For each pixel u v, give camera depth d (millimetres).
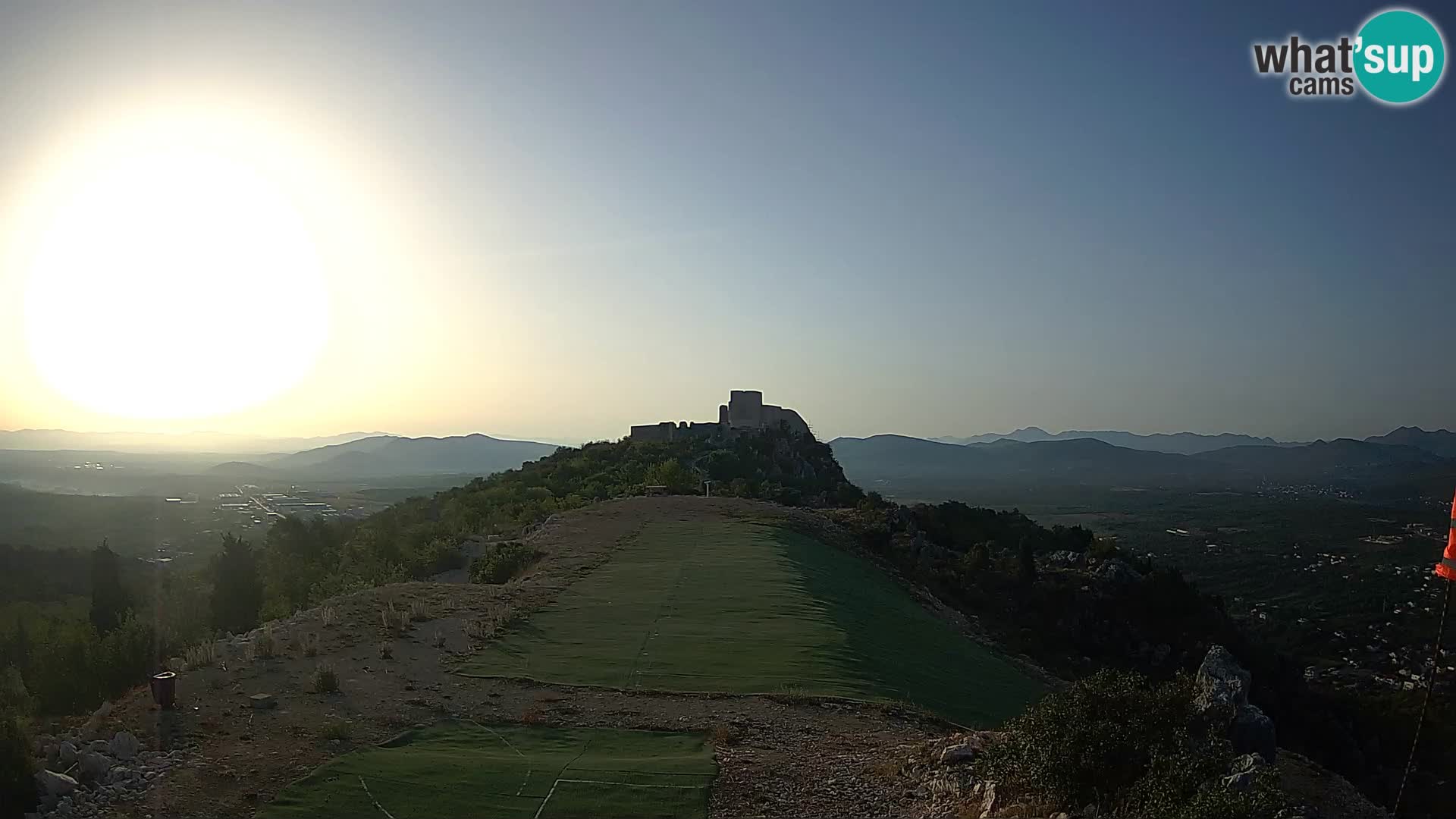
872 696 24906
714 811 16156
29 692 26328
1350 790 16594
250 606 54812
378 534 67938
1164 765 14188
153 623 43375
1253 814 11977
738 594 36250
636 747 19812
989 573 67625
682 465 98188
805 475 111562
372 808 15422
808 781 17844
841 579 46344
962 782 17062
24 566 84312
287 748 17859
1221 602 74125
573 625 31016
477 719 21125
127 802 14914
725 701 23594
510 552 46406
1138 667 58188
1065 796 15156
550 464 111000
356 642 26656
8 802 13984
